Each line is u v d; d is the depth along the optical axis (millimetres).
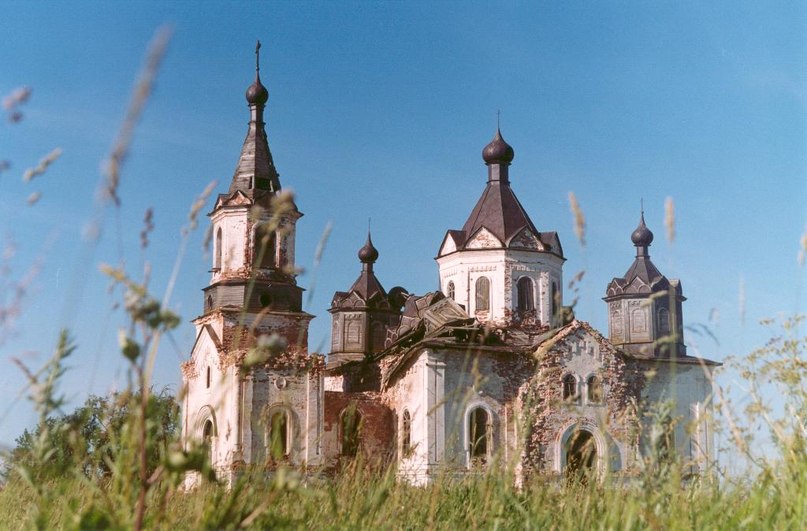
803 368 8414
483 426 52312
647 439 8555
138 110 4484
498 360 53656
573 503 9844
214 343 50812
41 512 6230
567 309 9953
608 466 9445
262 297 52062
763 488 8180
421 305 57812
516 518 10117
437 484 10875
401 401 54719
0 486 8289
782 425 8461
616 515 8227
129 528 5715
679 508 8250
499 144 61156
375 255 74312
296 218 53812
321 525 8906
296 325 52094
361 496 9695
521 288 57938
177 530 7629
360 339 71500
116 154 4621
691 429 8727
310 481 8938
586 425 52156
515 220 59156
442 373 52219
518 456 10102
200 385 52094
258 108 56625
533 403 10312
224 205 53156
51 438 6051
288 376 50406
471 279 58250
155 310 5070
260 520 6535
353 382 61344
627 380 56156
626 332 64750
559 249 59438
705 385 58438
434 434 50844
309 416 50219
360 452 11469
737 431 8406
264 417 8609
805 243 7867
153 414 5812
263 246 6387
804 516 7527
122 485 5941
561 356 53188
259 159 54969
